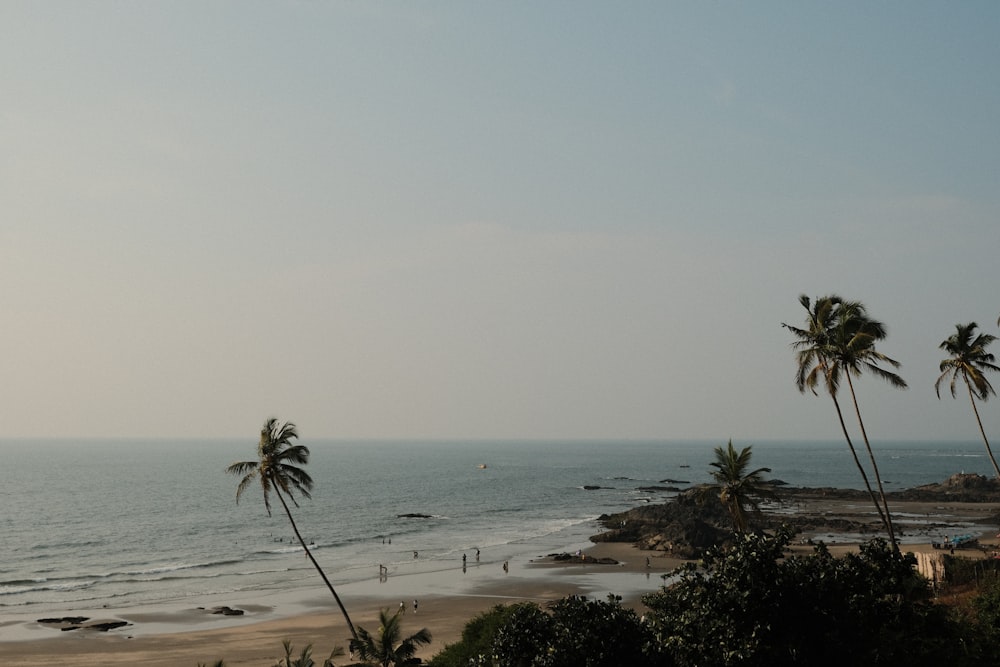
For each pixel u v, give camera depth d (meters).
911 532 126.94
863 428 50.69
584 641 22.62
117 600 83.75
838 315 50.97
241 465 54.78
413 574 97.56
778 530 23.48
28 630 69.44
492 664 24.56
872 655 21.89
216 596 85.50
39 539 134.25
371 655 42.78
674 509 140.12
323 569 102.62
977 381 58.16
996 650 23.66
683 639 22.50
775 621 21.80
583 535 135.00
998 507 168.75
